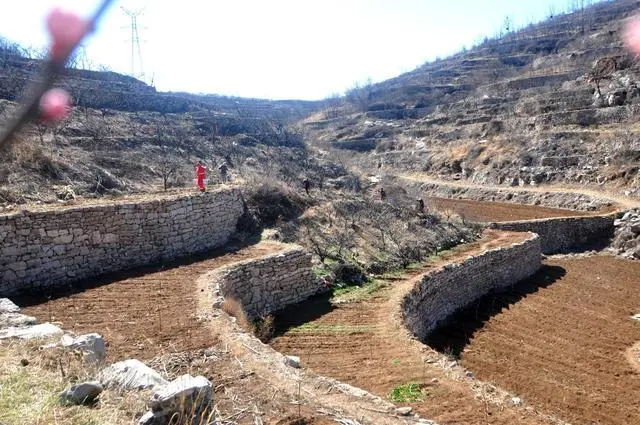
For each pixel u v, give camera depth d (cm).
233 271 1521
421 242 2503
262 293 1612
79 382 646
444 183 5478
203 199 1884
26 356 730
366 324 1483
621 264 3009
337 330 1438
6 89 2909
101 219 1499
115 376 671
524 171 5009
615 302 2298
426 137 6956
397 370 1077
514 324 2006
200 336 1003
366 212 2677
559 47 9831
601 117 5200
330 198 2823
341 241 2217
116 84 4734
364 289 1866
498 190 4875
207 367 855
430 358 1155
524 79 7506
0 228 1259
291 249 1814
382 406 762
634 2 10681
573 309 2202
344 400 770
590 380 1516
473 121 6669
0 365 686
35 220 1332
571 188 4519
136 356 895
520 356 1684
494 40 12925
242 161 3441
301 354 1249
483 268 2372
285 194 2506
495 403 875
